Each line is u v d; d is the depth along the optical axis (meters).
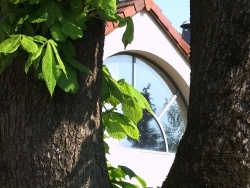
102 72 3.51
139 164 11.24
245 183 2.75
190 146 2.91
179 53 11.42
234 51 2.88
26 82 3.22
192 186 2.82
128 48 10.61
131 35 3.40
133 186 3.73
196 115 2.94
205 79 2.95
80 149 3.24
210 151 2.83
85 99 3.29
